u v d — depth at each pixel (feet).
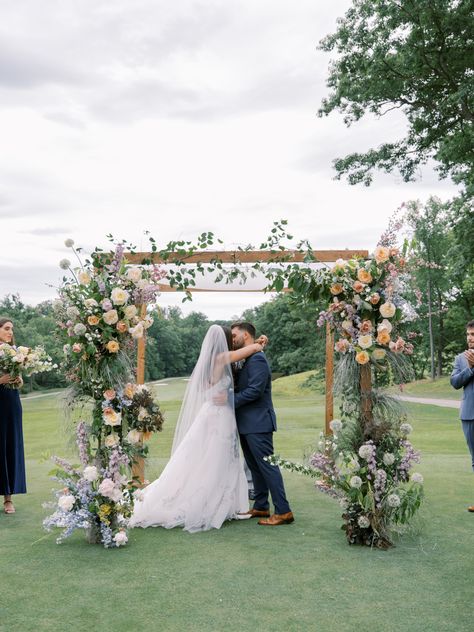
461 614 9.77
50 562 12.67
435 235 135.03
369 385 14.64
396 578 11.61
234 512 16.84
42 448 33.63
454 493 19.49
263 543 14.25
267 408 16.81
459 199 85.56
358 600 10.45
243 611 9.94
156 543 14.34
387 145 79.41
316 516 17.08
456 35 66.49
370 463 13.97
